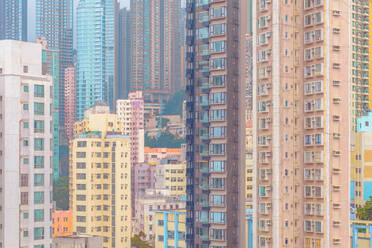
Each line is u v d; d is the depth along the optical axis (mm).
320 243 157500
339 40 162375
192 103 189250
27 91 171375
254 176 161375
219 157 182125
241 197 183125
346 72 163500
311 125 160750
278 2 160250
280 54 160000
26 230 169000
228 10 184875
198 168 185250
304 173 161375
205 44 187500
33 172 170875
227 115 182375
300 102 163000
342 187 161000
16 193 168000
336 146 160625
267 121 160000
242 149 184875
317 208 158375
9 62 169875
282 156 158625
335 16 162000
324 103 159125
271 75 160500
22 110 170125
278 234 156500
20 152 169250
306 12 163500
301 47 163875
